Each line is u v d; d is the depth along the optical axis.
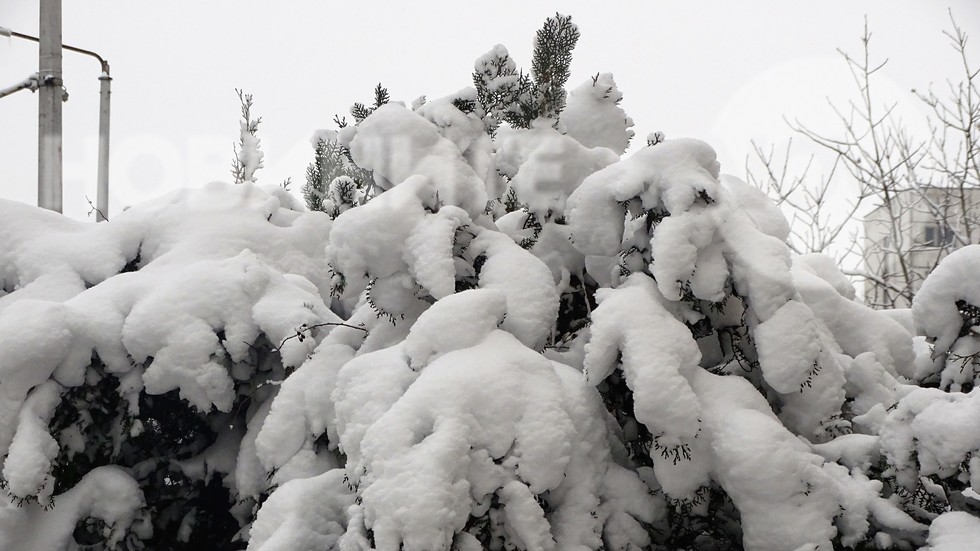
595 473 3.17
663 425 2.99
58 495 3.77
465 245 3.69
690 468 3.11
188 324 3.82
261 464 3.92
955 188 10.80
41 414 3.62
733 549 3.44
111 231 4.48
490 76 4.41
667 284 3.19
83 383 3.79
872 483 3.02
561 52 4.28
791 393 3.49
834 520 2.98
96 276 4.34
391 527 2.66
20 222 4.48
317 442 3.69
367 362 3.28
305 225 4.76
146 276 4.15
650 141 4.70
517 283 3.46
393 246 3.46
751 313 3.30
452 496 2.72
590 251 3.60
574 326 4.02
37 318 3.62
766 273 3.20
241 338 3.88
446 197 3.74
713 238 3.33
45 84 7.62
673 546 3.40
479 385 2.92
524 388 3.00
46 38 7.65
